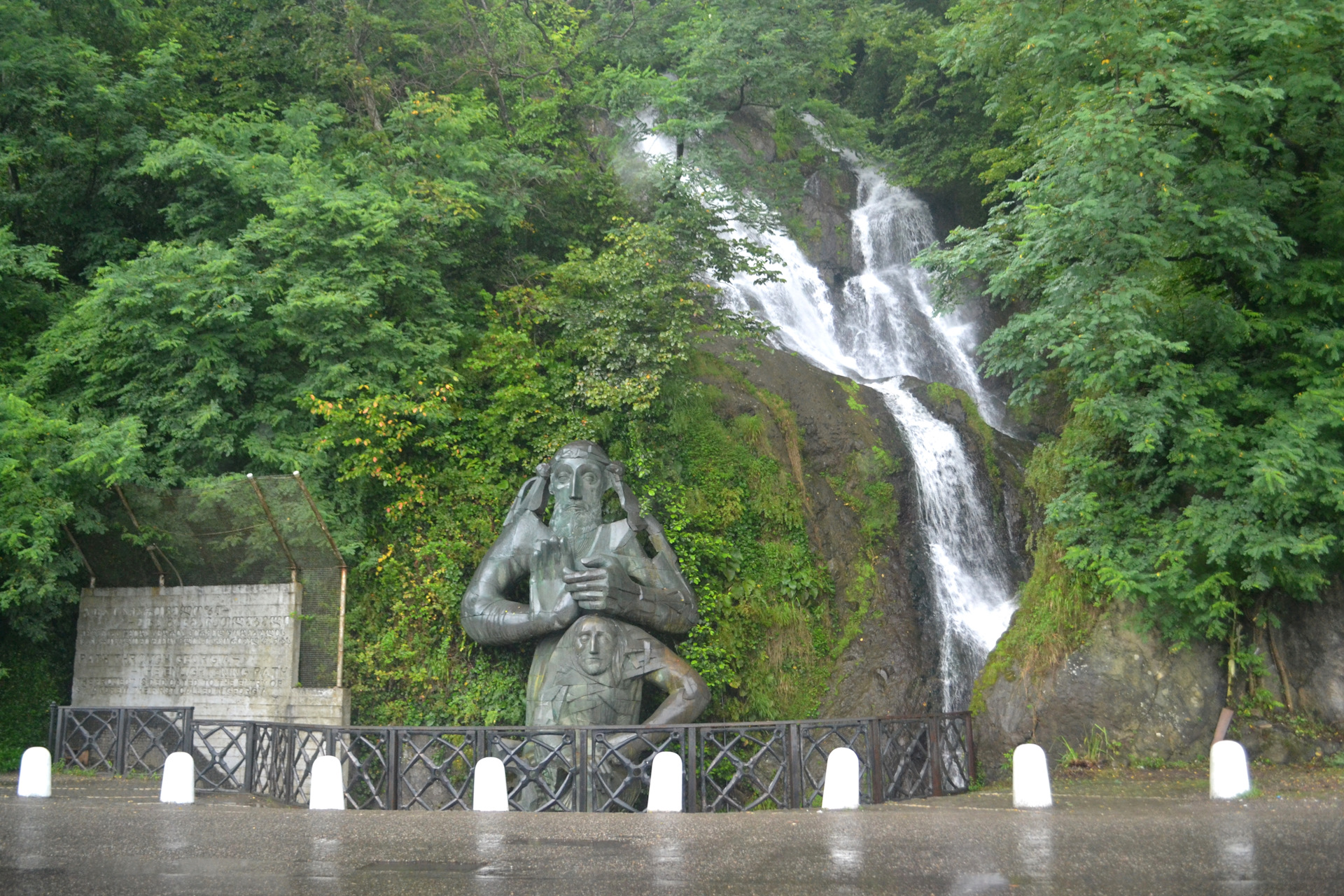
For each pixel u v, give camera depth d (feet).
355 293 59.88
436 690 57.41
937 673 64.08
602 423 62.23
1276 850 25.22
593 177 79.00
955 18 76.69
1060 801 40.50
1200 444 51.08
